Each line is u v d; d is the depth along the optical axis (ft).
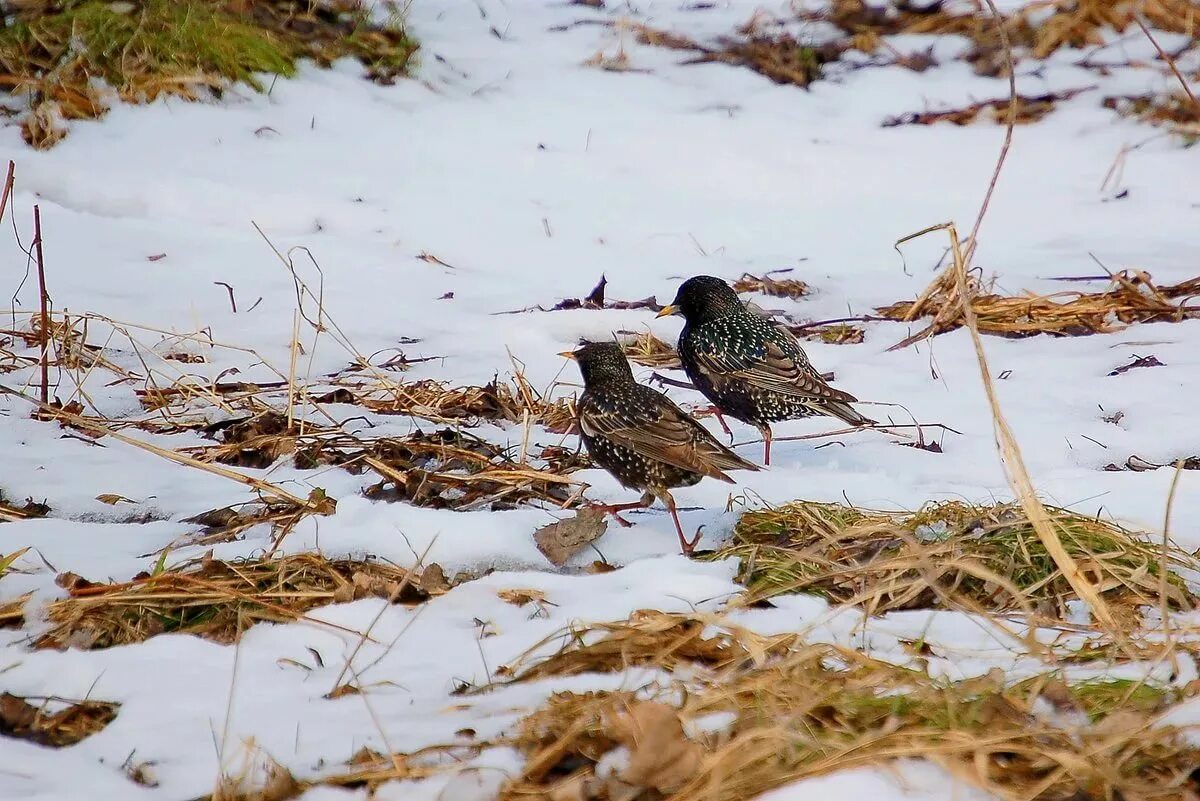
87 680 23.09
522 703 21.83
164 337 42.88
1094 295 48.57
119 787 19.58
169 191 54.13
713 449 31.68
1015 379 42.37
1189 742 20.03
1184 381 41.39
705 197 59.72
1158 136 66.33
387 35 69.05
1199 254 53.78
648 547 30.27
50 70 60.54
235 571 27.14
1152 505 31.94
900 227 57.21
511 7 78.64
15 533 29.35
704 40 75.00
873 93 70.44
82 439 35.78
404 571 27.84
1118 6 76.74
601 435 32.09
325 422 37.55
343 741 20.68
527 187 59.06
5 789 19.39
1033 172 63.16
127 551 28.78
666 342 46.42
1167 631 22.61
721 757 18.80
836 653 23.18
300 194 55.21
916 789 18.51
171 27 63.05
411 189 57.52
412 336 44.91
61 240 49.78
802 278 51.67
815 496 33.01
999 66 73.20
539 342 45.03
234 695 22.56
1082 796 18.78
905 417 39.58
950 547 27.25
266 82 63.52
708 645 23.62
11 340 41.98
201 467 31.53
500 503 32.78
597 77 70.13
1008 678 22.75
